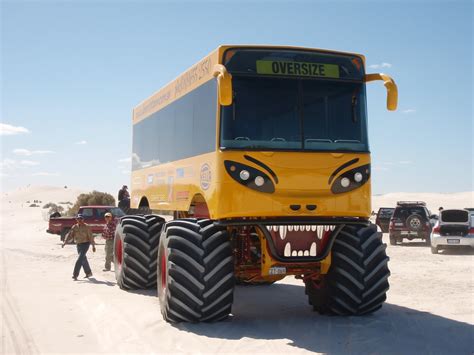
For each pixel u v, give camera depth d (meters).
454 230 21.91
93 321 9.56
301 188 8.48
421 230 26.52
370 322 9.09
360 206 8.77
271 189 8.37
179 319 8.82
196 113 9.74
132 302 11.26
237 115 8.47
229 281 8.74
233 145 8.37
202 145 9.28
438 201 95.06
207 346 7.68
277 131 8.56
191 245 8.70
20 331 8.88
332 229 8.86
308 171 8.54
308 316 9.80
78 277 15.96
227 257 8.76
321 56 8.98
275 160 8.42
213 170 8.58
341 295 9.34
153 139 13.06
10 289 13.41
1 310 10.61
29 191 172.88
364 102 9.09
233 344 7.77
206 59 9.31
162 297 9.37
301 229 8.74
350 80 9.05
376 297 9.41
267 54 8.75
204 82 9.37
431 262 19.09
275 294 12.71
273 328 8.75
